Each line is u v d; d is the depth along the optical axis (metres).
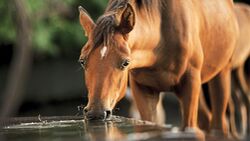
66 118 8.77
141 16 8.88
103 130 7.16
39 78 22.95
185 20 9.27
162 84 9.39
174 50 9.15
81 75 23.11
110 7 8.74
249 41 13.21
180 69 9.27
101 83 7.89
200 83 9.61
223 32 10.30
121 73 8.03
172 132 6.78
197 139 6.57
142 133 6.75
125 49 8.09
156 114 9.71
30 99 22.75
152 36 8.92
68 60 23.14
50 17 20.39
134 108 16.69
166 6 9.19
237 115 15.35
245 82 13.89
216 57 10.31
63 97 23.09
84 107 8.17
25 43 17.86
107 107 7.84
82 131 7.16
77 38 21.55
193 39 9.36
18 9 17.45
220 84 11.01
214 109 11.13
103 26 8.13
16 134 7.35
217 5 10.27
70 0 20.25
